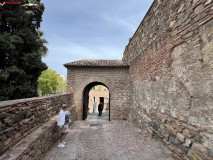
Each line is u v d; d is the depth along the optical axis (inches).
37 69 379.2
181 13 114.0
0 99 286.2
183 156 107.9
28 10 399.9
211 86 81.4
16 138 90.0
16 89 327.0
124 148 143.6
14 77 321.1
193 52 98.0
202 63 89.0
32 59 355.9
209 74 83.0
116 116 331.6
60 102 220.1
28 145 88.6
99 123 292.4
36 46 386.6
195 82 95.6
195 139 94.3
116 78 341.7
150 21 191.5
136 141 165.5
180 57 114.7
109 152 134.7
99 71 342.0
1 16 329.4
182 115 110.7
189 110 101.8
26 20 364.2
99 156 126.3
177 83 118.9
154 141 162.6
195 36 96.2
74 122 303.3
